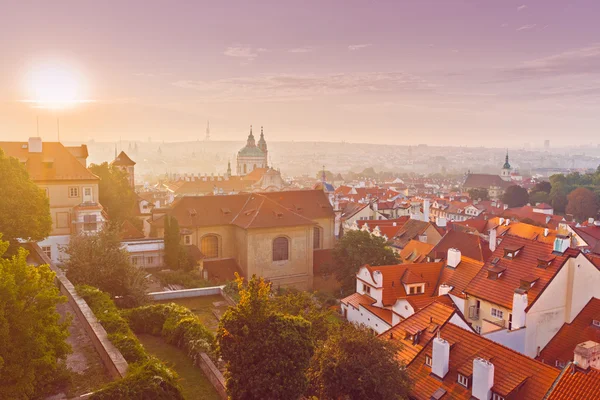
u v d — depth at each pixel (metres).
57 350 29.25
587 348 29.97
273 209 85.25
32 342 26.45
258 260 82.25
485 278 52.50
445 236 80.06
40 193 57.88
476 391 32.50
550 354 46.03
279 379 29.08
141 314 47.28
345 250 76.25
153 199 163.75
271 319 30.62
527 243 52.59
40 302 28.38
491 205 183.50
